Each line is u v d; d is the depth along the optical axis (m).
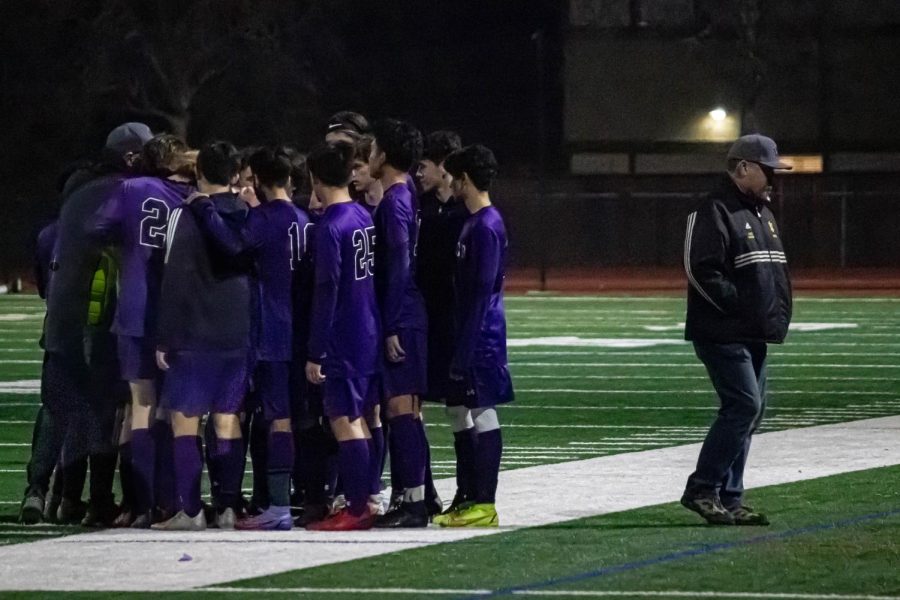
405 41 79.19
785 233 70.19
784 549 13.25
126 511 14.91
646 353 33.50
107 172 15.05
